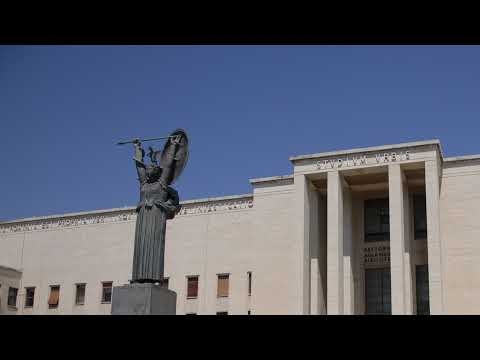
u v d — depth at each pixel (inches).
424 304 1761.8
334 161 1775.3
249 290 1925.4
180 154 750.5
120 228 2194.9
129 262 2137.1
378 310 1822.1
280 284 1843.0
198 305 1983.3
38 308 2255.2
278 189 1939.0
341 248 1733.5
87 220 2267.5
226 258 1989.4
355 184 1867.6
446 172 1761.8
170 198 746.8
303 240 1760.6
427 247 1791.3
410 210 1849.2
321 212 1946.4
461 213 1711.4
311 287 1792.6
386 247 1849.2
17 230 2396.7
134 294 683.4
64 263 2258.9
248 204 2010.3
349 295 1769.2
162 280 717.9
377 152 1732.3
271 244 1893.5
